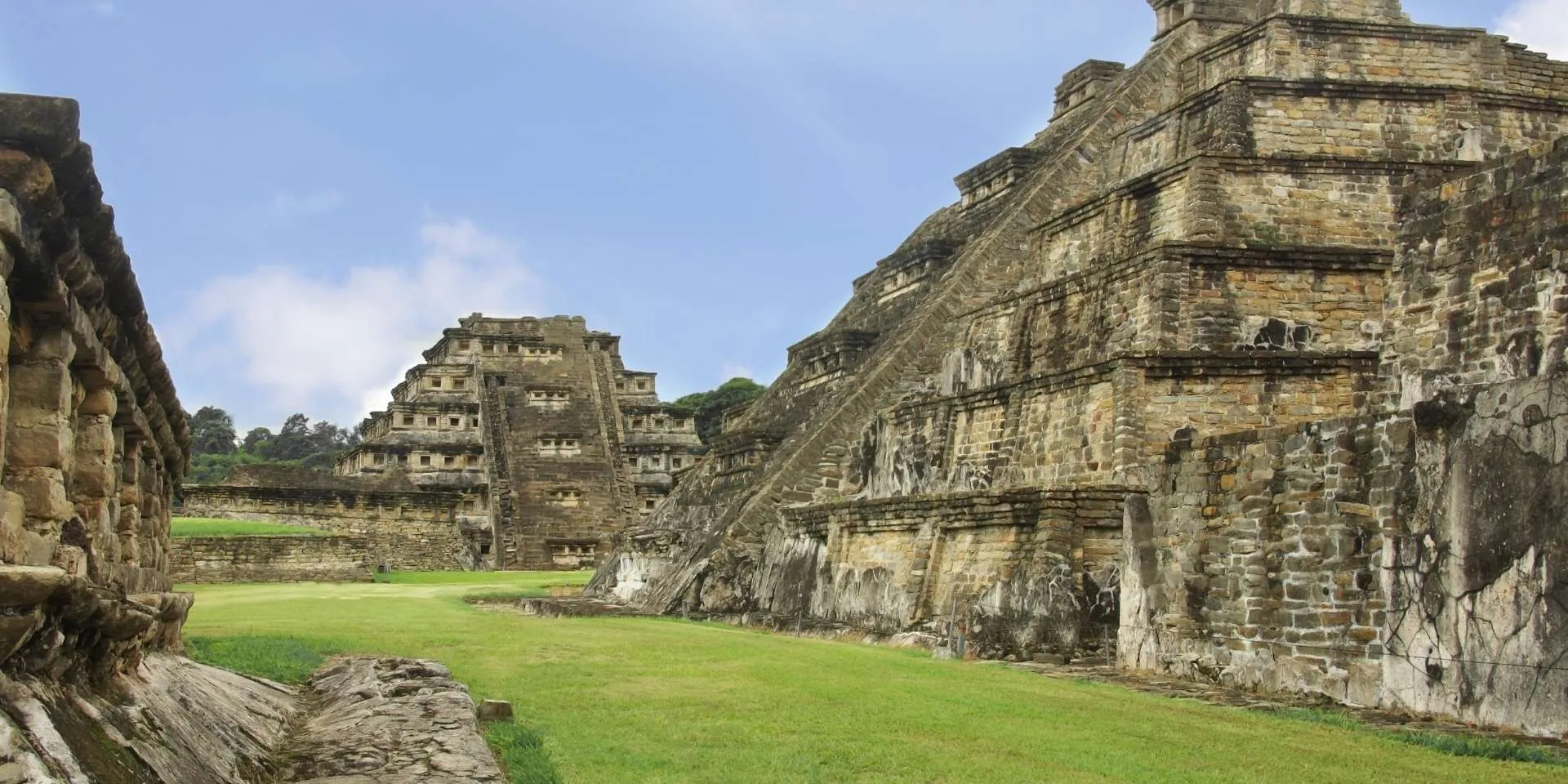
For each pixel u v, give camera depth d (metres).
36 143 7.44
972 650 23.06
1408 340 20.94
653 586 38.16
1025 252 40.22
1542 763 12.87
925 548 26.41
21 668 6.93
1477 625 15.40
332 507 71.88
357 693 15.05
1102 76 49.62
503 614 32.12
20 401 8.66
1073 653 22.53
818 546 31.30
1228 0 44.53
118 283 10.03
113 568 10.86
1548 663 14.46
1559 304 18.53
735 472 43.22
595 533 75.81
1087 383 25.86
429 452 79.25
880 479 34.25
